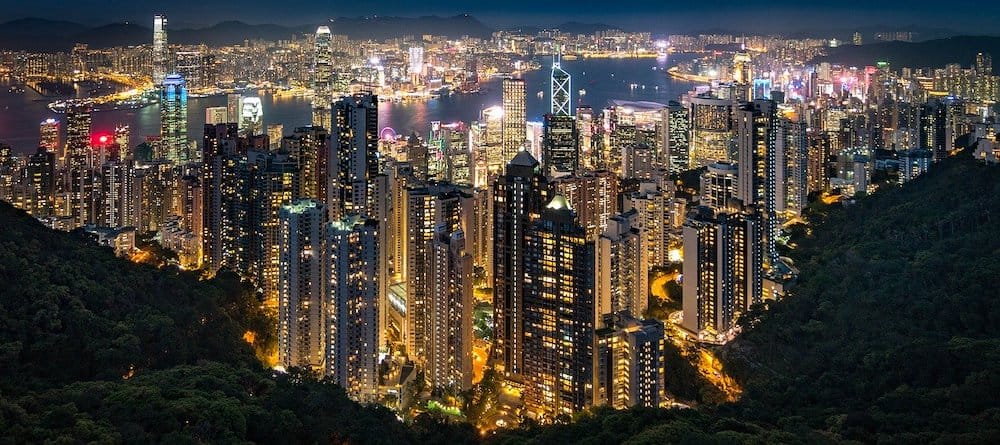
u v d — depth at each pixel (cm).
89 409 19725
